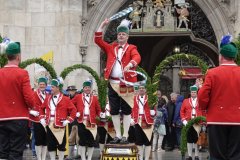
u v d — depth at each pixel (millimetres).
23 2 25094
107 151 9938
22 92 9883
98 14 24766
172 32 25188
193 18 25391
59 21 24828
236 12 23656
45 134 16203
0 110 9836
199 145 19453
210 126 8859
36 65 22297
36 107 16109
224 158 8789
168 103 21781
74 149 20203
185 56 17203
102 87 17484
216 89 8820
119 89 10273
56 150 16844
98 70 24781
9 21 24781
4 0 24859
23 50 24891
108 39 25547
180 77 30609
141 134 16609
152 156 19797
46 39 24859
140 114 16625
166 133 22594
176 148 23406
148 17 25375
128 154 9867
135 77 10414
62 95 16188
